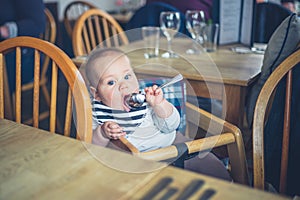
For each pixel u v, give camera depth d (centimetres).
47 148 76
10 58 228
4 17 261
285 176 116
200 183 63
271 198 58
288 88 112
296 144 127
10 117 212
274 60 128
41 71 251
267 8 193
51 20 271
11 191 62
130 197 60
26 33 250
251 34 195
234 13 200
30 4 260
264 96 105
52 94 101
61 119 273
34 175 66
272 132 131
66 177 66
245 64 155
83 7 408
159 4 230
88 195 61
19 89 109
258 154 105
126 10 402
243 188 61
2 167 69
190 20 188
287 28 124
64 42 350
